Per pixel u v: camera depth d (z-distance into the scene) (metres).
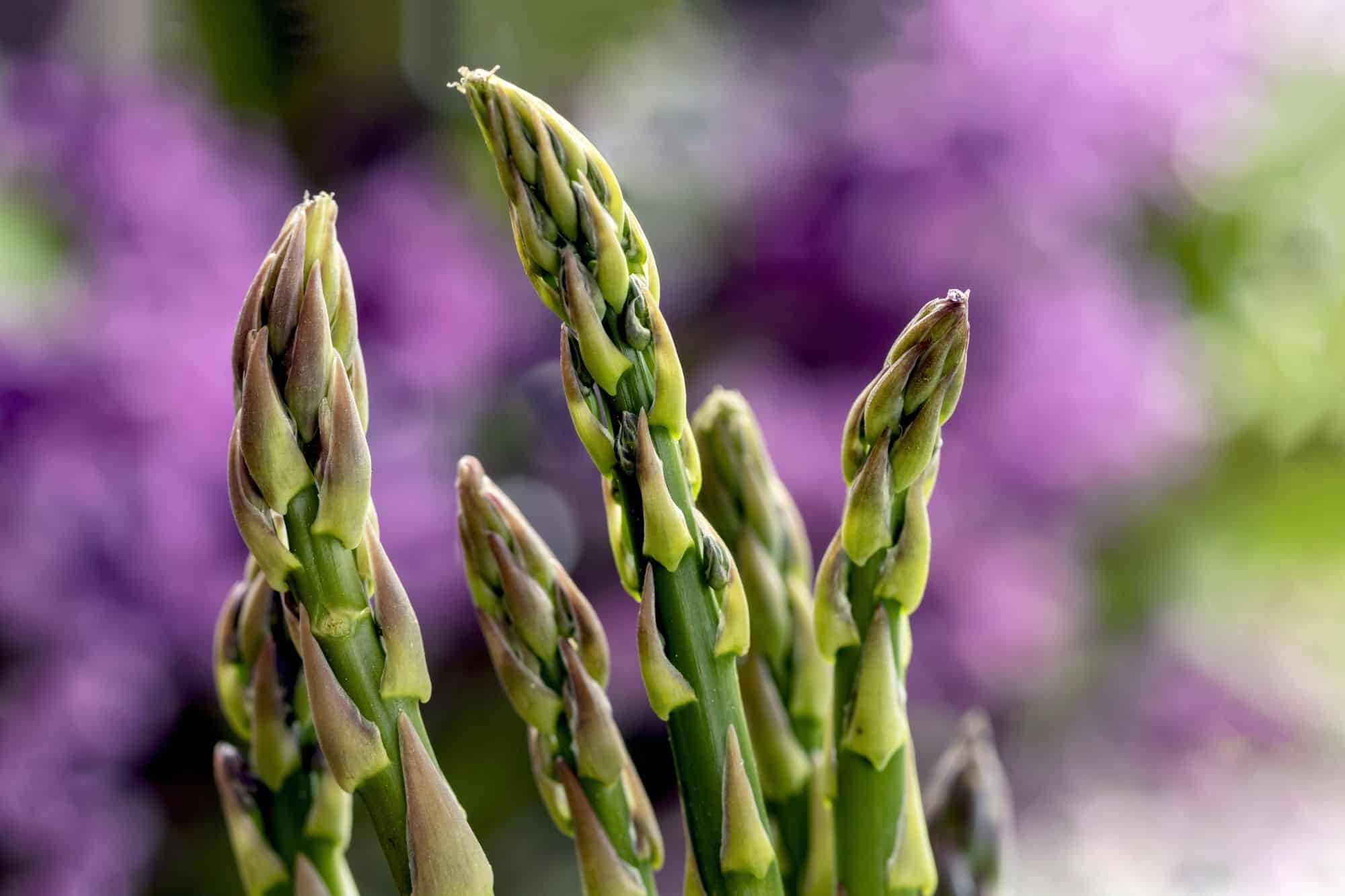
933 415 0.60
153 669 0.96
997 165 1.20
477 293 1.15
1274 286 1.52
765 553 0.64
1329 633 1.51
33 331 0.93
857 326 1.24
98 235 1.00
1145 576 1.46
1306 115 1.44
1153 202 1.38
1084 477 1.24
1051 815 1.25
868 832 0.62
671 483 0.60
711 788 0.60
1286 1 1.39
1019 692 1.24
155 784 1.01
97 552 0.94
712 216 1.28
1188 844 1.21
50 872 0.93
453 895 0.59
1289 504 1.54
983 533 1.19
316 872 0.63
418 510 1.06
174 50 1.22
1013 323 1.20
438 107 1.32
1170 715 1.36
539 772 0.62
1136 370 1.24
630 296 0.60
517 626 0.62
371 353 1.09
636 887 0.61
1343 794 1.27
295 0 1.20
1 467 0.91
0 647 0.92
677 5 1.52
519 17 1.49
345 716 0.59
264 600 0.62
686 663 0.60
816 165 1.22
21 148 0.99
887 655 0.61
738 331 1.28
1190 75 1.26
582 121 1.46
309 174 1.24
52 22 1.19
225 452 0.98
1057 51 1.21
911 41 1.23
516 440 1.22
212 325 0.99
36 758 0.92
